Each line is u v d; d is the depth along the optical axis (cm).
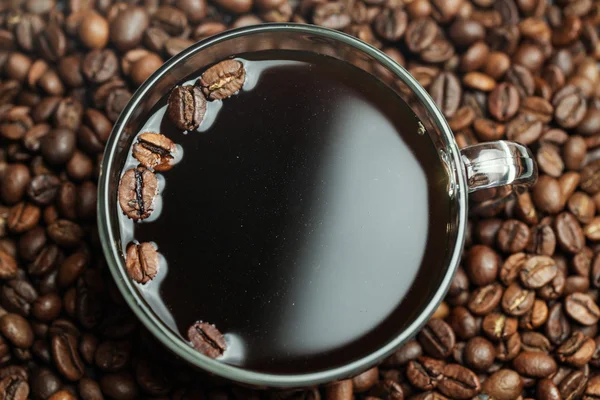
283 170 28
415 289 27
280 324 27
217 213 27
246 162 28
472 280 33
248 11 36
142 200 27
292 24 29
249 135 28
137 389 32
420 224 28
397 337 27
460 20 35
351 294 27
